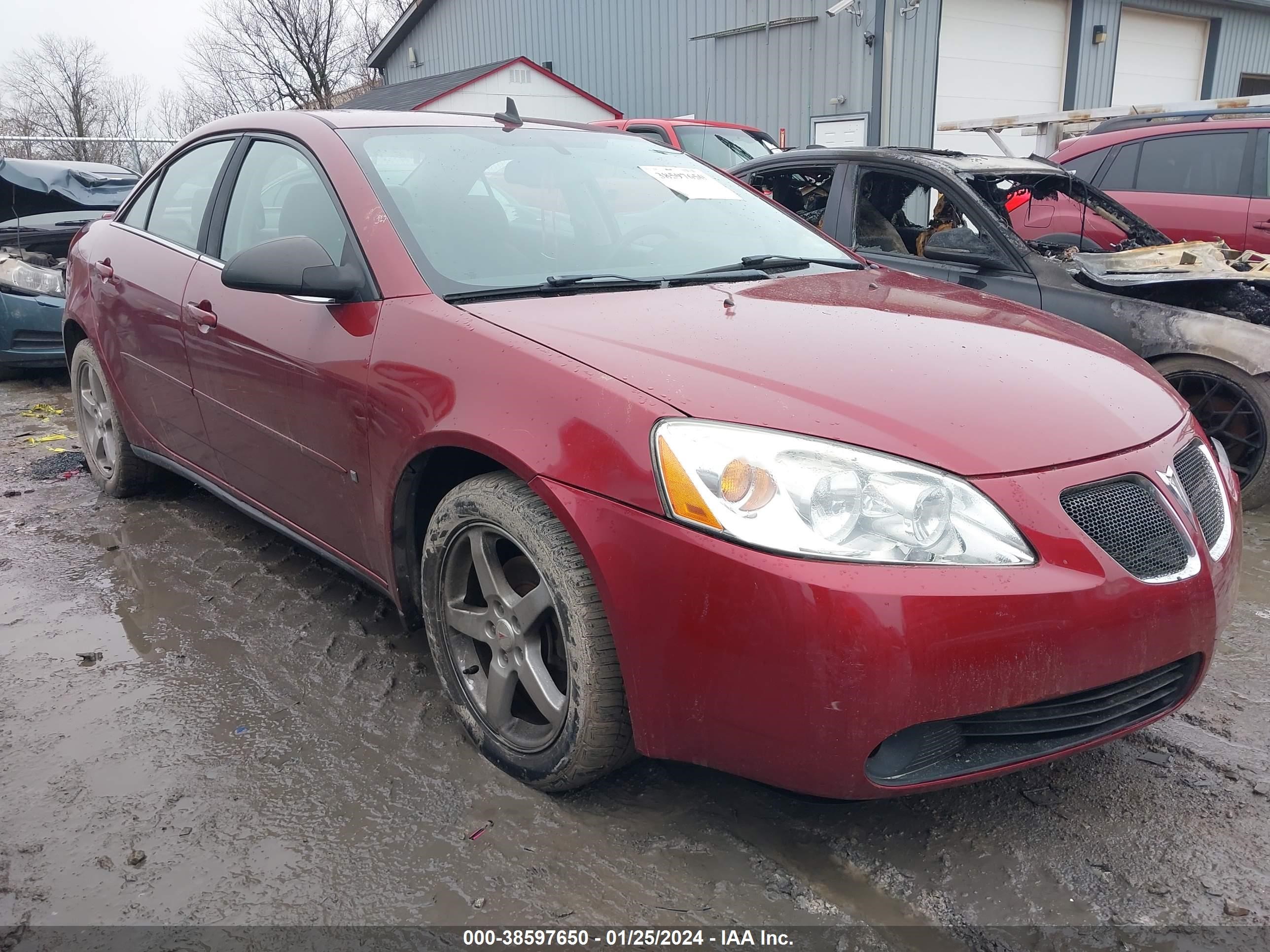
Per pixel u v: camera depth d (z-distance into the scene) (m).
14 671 2.67
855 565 1.63
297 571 3.36
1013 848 1.97
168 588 3.22
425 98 16.11
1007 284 4.19
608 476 1.82
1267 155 6.22
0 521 3.89
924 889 1.85
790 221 3.32
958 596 1.62
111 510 4.02
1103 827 2.03
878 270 3.08
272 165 2.95
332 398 2.43
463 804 2.10
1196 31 16.05
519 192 2.80
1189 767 2.25
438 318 2.23
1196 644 1.88
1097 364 2.18
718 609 1.69
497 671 2.17
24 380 7.23
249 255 2.31
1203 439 2.18
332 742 2.33
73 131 35.00
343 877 1.87
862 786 1.69
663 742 1.87
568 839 1.98
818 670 1.62
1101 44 14.58
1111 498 1.80
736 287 2.58
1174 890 1.85
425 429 2.13
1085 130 8.17
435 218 2.55
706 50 15.36
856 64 13.01
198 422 3.18
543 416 1.93
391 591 2.46
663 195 3.09
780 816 2.06
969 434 1.77
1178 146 6.63
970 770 1.76
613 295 2.41
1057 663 1.69
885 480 1.68
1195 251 4.77
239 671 2.68
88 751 2.29
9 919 1.76
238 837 1.99
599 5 17.17
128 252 3.58
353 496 2.46
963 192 4.38
